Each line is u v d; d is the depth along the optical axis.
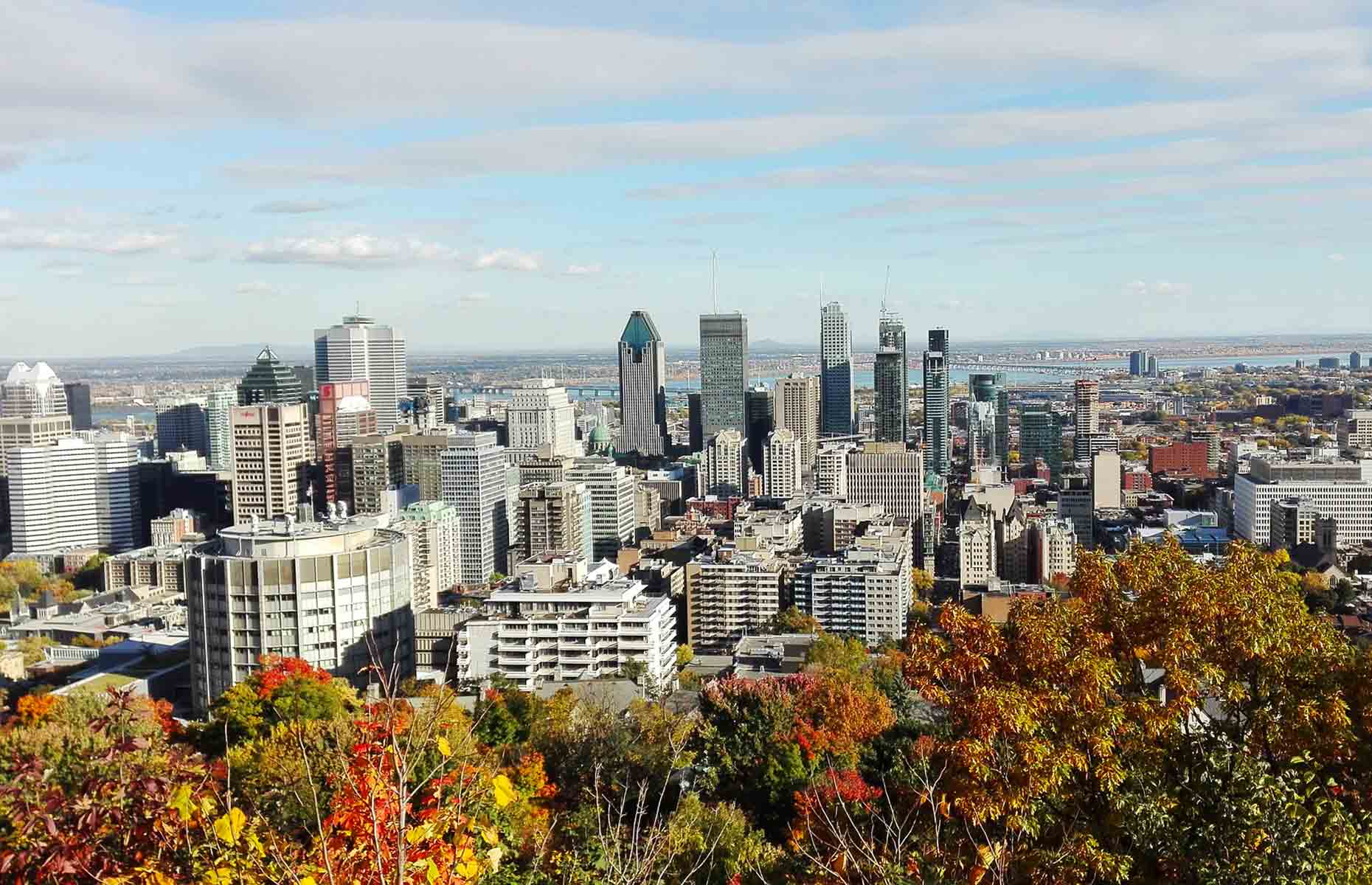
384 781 36.78
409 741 37.97
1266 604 65.25
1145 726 61.91
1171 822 56.91
